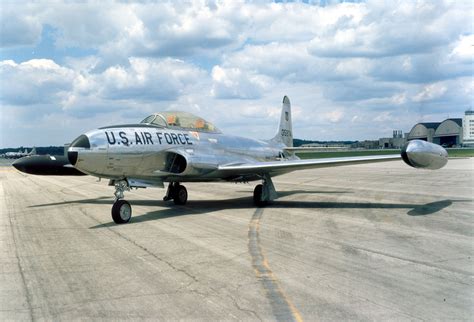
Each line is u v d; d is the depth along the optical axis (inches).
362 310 176.7
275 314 173.2
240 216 450.0
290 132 850.1
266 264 249.1
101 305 186.1
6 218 473.7
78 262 262.4
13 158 4350.4
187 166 485.1
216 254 276.5
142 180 470.6
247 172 526.0
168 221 421.4
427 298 190.5
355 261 253.9
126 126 458.0
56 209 550.6
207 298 192.7
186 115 559.2
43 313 178.4
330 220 408.5
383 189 716.7
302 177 1112.2
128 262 259.6
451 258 259.4
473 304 183.2
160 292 201.8
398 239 315.6
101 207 568.1
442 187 718.5
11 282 222.4
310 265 246.1
